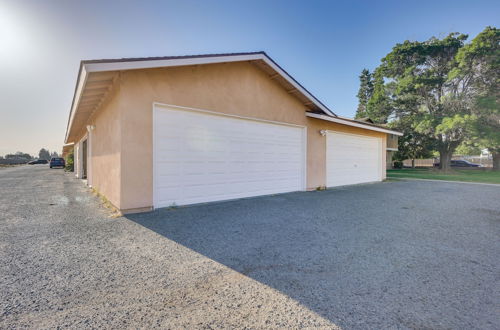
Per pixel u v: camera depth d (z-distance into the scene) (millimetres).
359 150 10898
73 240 3285
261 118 7055
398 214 4977
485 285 2164
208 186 5996
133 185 4809
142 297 1941
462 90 20328
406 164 33531
